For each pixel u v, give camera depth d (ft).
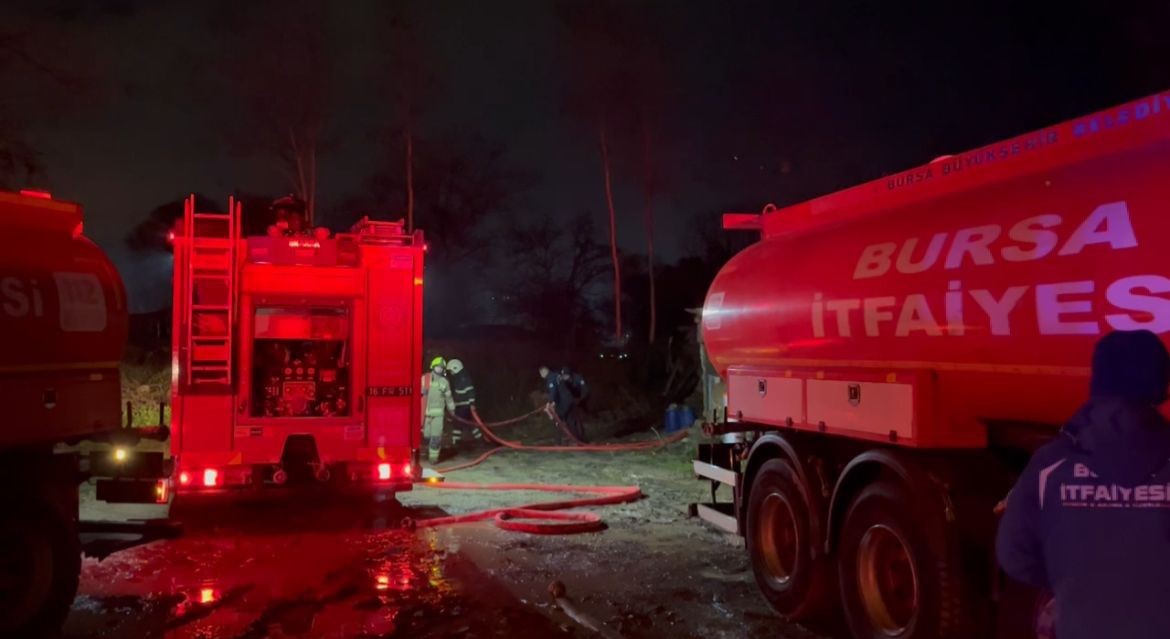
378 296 29.45
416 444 29.55
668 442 49.60
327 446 28.78
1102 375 8.07
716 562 23.85
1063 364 12.51
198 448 27.73
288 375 29.37
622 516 30.17
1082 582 7.81
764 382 20.54
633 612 19.54
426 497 34.24
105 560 23.89
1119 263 11.73
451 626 18.48
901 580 16.15
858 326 16.67
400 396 29.45
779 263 20.20
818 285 18.10
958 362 14.43
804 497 18.69
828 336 17.66
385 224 29.76
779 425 19.76
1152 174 11.89
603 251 125.70
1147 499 7.67
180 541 26.18
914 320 15.19
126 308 20.67
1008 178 15.07
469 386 49.93
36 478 17.74
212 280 27.86
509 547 25.53
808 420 18.44
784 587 19.30
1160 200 11.53
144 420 46.21
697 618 19.24
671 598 20.62
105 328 19.66
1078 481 7.95
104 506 31.71
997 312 13.46
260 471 28.53
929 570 14.75
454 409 49.73
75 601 20.16
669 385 69.10
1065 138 14.14
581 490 35.04
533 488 35.83
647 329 118.93
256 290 28.58
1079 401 12.59
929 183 16.87
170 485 27.55
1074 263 12.34
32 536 17.33
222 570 22.91
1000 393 13.94
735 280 22.09
